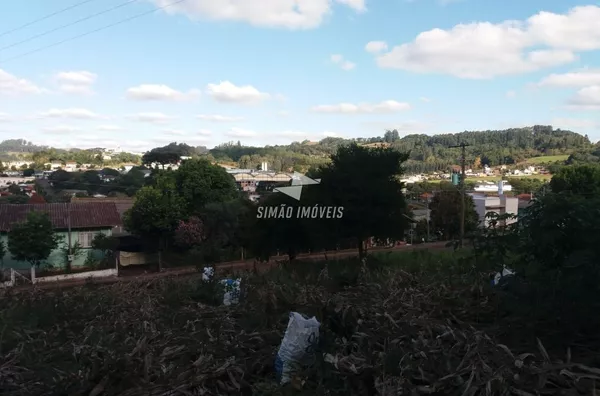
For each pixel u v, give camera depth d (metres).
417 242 42.47
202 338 5.34
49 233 27.92
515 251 5.13
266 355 4.89
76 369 4.26
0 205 31.83
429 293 6.57
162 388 4.06
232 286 8.96
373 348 4.44
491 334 4.57
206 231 33.41
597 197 4.54
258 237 22.58
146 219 33.72
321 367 4.00
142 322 6.40
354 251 34.53
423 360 3.85
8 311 7.07
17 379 4.27
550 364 3.59
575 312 4.39
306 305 6.27
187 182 36.28
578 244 4.28
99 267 30.05
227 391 4.23
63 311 7.47
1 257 27.97
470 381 3.40
